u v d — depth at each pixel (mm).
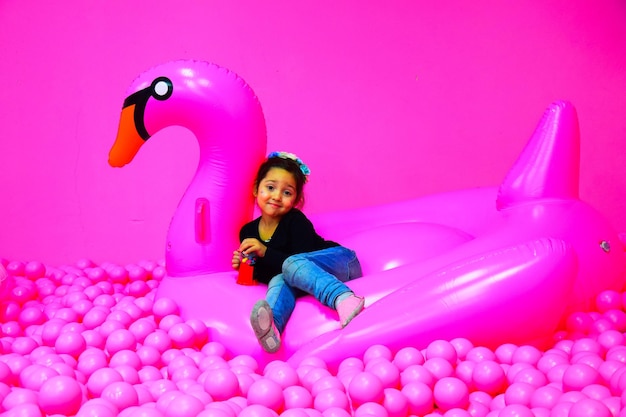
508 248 2785
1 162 4707
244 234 3422
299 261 3055
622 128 4648
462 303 2695
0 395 2311
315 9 4707
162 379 2576
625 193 4668
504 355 2697
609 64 4637
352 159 4715
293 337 2977
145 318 3242
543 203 3293
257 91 4711
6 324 3336
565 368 2459
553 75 4645
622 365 2365
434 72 4680
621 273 3455
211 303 3215
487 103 4664
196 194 3420
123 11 4695
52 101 4703
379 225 3762
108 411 2152
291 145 4719
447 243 3361
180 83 3301
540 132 3424
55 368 2504
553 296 2688
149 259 4801
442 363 2525
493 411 2264
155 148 4750
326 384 2422
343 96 4703
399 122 4703
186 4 4703
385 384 2428
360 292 2990
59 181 4734
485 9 4652
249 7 4711
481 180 4680
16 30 4680
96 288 3943
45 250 4746
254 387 2332
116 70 4707
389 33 4695
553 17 4641
